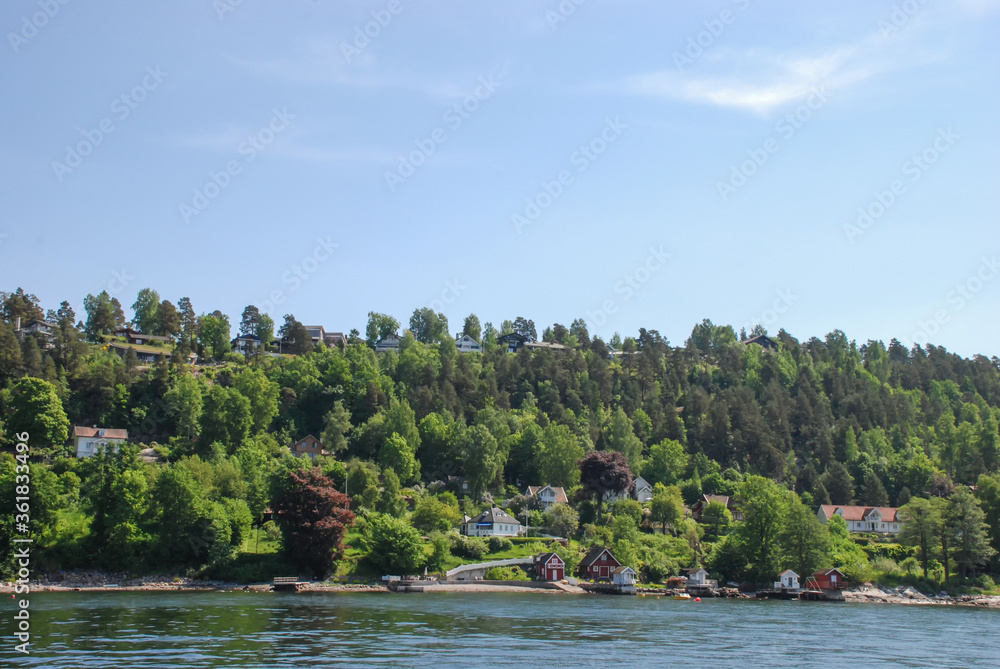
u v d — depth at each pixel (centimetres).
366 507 18188
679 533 19950
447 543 16438
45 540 13688
